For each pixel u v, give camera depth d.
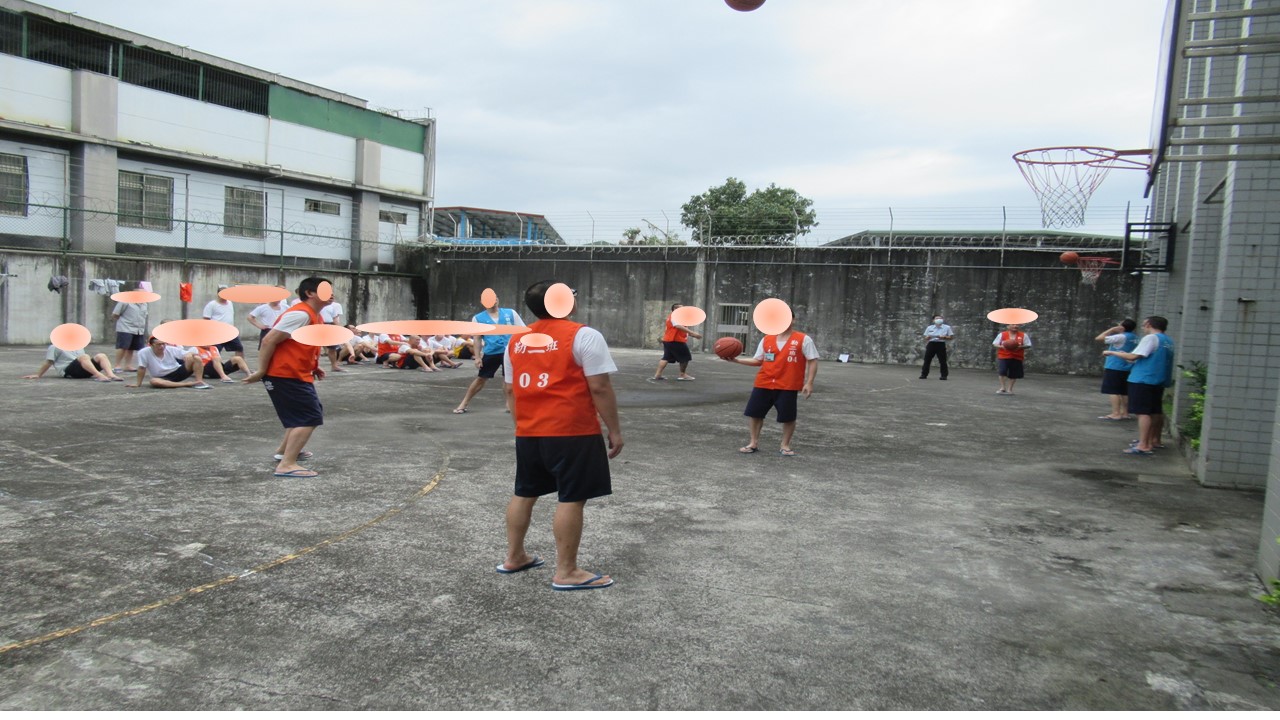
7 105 18.00
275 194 23.91
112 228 19.91
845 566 4.33
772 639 3.36
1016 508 5.73
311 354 6.05
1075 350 19.77
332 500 5.39
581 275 24.39
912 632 3.48
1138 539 4.99
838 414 10.82
